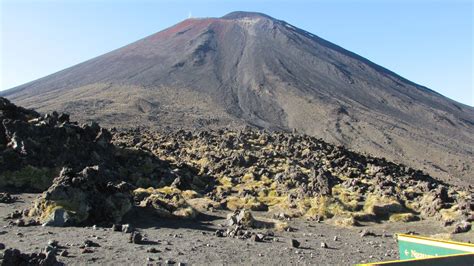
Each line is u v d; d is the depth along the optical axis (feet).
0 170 122.11
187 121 556.51
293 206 136.67
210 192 149.07
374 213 130.62
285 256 68.28
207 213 117.91
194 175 167.63
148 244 70.18
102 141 156.56
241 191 150.92
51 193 86.22
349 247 82.02
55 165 130.82
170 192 136.98
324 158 209.87
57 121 149.48
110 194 95.40
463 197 142.72
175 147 212.64
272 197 149.07
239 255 66.85
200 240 77.71
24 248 60.85
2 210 92.43
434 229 114.32
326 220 124.67
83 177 91.81
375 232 108.47
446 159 525.34
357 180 164.86
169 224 95.35
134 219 94.58
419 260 33.99
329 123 639.76
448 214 124.47
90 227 81.82
